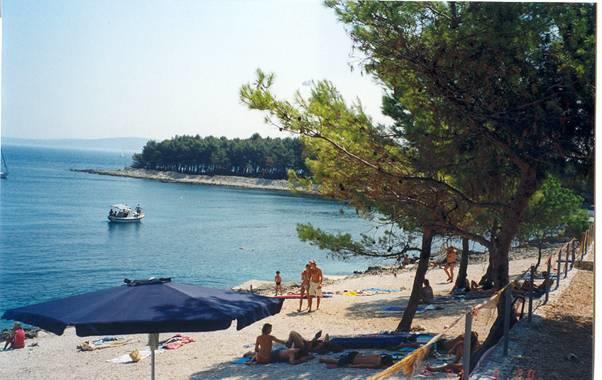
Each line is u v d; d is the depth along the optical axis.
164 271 47.44
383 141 13.09
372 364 12.19
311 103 12.66
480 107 11.86
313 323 20.20
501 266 12.93
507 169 13.50
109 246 61.59
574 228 25.44
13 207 97.06
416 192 13.48
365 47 12.11
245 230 77.50
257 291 34.16
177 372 13.50
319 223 84.50
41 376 14.45
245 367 13.25
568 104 11.48
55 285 41.25
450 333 15.48
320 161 13.62
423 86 12.36
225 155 190.62
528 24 10.88
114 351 17.11
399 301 25.39
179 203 119.88
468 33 11.16
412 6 11.78
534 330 11.95
